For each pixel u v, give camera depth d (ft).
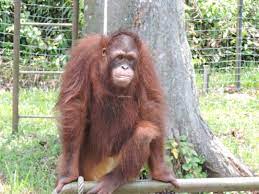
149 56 12.33
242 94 34.27
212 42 39.65
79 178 11.17
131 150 11.34
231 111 29.81
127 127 12.00
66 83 11.82
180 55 18.84
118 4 18.16
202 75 36.96
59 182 11.29
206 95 33.22
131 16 18.12
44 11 38.24
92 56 11.91
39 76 34.68
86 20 19.75
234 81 35.96
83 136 12.04
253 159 22.38
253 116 29.09
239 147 24.00
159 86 12.37
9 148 21.89
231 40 39.86
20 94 31.22
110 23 18.28
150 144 11.76
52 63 35.70
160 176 11.62
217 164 19.13
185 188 11.66
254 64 39.58
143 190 11.59
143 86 12.04
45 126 25.52
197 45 39.60
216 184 11.71
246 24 40.04
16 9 24.41
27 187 18.34
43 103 29.58
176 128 18.83
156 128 11.82
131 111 11.97
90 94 11.94
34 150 21.58
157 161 11.76
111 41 11.80
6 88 34.42
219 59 39.27
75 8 23.34
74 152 11.53
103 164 12.64
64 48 37.19
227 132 26.11
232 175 19.17
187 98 18.98
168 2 18.43
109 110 11.94
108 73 11.77
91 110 12.00
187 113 18.95
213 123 27.22
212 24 40.04
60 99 11.86
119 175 11.46
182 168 18.57
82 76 11.79
